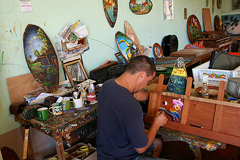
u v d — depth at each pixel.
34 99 1.96
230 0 7.66
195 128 1.65
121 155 1.42
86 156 1.96
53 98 1.92
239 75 2.09
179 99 1.75
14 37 2.01
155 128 1.57
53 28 2.34
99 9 2.89
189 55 4.12
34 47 2.10
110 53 3.16
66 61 2.45
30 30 2.08
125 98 1.32
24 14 2.07
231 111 1.51
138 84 1.46
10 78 1.98
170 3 4.41
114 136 1.37
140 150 1.33
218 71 2.08
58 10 2.38
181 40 5.43
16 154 2.04
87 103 2.06
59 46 2.37
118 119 1.31
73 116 1.79
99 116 1.45
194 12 5.98
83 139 2.55
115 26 3.21
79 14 2.62
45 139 2.39
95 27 2.85
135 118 1.28
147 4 3.84
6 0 1.93
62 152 1.69
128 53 3.25
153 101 1.90
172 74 1.84
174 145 2.57
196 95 1.88
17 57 2.05
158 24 4.35
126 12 3.42
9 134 2.05
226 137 1.50
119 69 2.79
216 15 7.49
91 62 2.83
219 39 5.50
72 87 2.35
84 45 2.64
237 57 2.33
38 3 2.18
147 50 3.78
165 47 4.55
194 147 1.92
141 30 3.83
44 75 2.15
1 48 1.92
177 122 1.77
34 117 1.82
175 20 5.02
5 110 2.00
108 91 1.39
